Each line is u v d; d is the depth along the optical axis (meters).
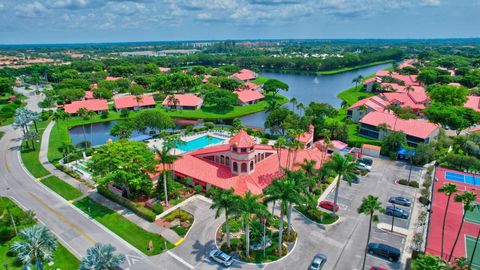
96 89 186.38
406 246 55.28
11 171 88.62
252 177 72.19
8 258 53.19
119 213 66.31
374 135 111.12
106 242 56.88
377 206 47.06
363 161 90.31
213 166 78.19
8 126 133.88
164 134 112.25
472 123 115.94
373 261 51.56
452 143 99.31
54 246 44.56
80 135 129.62
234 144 70.69
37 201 71.94
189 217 63.91
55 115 131.50
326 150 91.31
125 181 68.38
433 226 60.94
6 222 60.84
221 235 57.97
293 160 75.00
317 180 76.62
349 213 65.75
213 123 141.88
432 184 77.06
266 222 61.09
